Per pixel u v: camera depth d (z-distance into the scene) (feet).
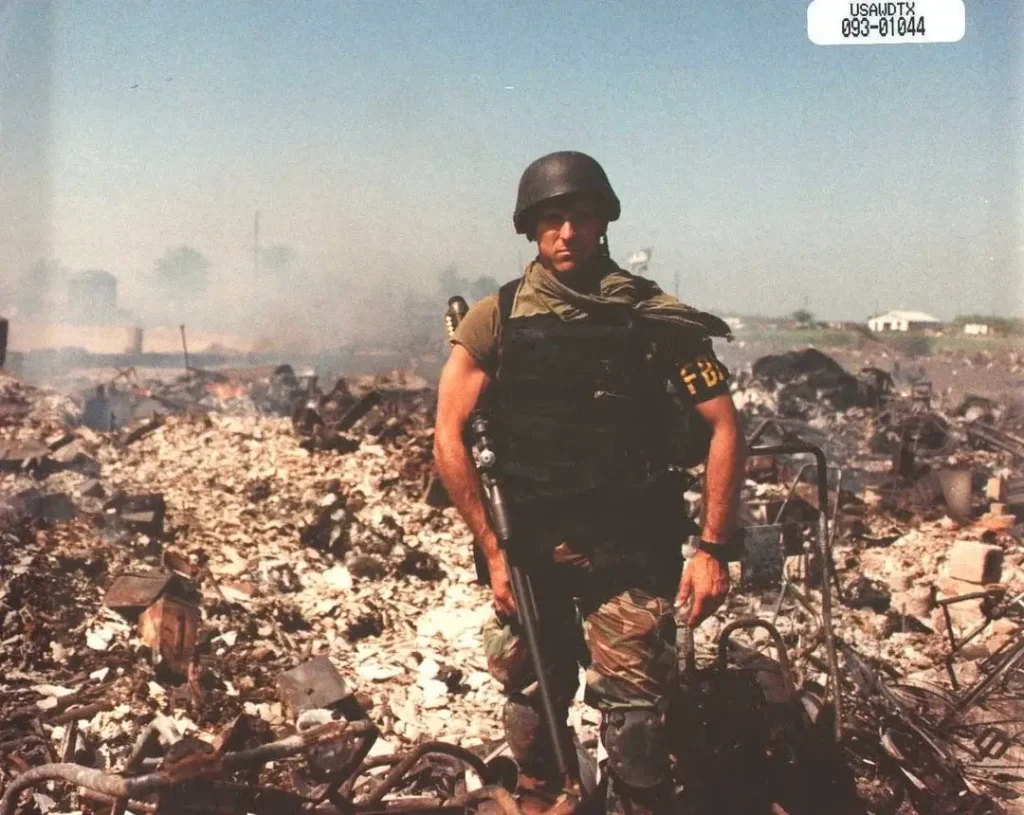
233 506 21.33
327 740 8.18
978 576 17.99
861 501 25.77
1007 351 45.70
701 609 8.34
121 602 13.65
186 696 11.96
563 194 8.38
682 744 9.18
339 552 19.16
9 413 31.73
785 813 9.15
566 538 8.46
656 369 8.47
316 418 30.12
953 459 36.70
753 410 46.55
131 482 23.16
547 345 8.41
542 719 8.92
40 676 12.27
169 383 48.24
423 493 23.54
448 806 8.89
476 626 16.08
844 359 68.03
